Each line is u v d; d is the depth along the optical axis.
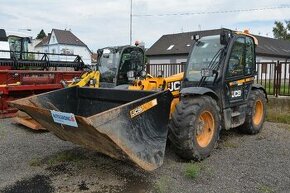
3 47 12.68
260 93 7.48
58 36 51.56
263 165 5.36
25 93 9.63
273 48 41.19
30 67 11.31
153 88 6.56
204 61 6.34
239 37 6.54
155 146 4.59
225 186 4.55
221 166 5.28
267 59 38.41
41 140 6.86
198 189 4.45
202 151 5.45
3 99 9.12
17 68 10.96
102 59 9.87
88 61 50.34
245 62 6.87
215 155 5.81
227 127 6.24
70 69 12.54
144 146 4.46
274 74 10.02
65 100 5.68
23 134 7.42
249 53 7.05
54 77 10.42
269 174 4.98
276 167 5.27
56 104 5.54
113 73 9.55
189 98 5.51
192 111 5.25
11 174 5.02
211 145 5.63
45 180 4.79
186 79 6.43
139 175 4.93
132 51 9.81
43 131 7.62
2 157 5.77
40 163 5.45
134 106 4.38
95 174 4.98
